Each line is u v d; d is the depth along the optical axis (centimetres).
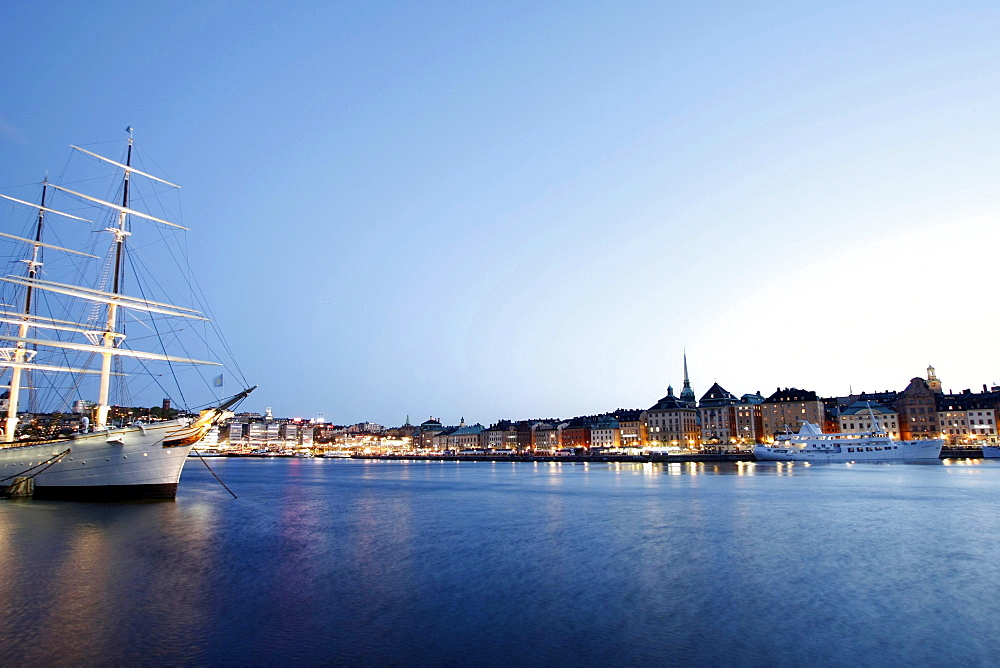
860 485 9669
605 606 2733
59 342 6712
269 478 14288
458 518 5850
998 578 3250
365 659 2116
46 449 6328
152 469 6400
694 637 2352
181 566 3472
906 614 2634
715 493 8412
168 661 2073
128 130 7719
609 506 6838
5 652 2130
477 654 2170
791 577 3269
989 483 9931
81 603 2698
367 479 13725
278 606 2700
